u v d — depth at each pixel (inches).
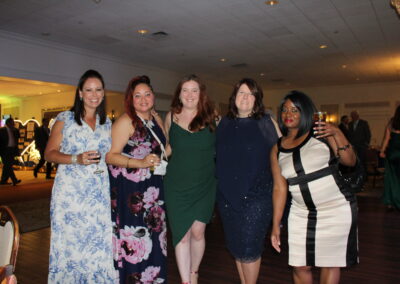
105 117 94.0
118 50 391.5
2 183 358.0
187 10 267.0
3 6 259.1
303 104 79.7
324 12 274.8
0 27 308.5
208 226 188.2
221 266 130.6
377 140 634.2
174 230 101.2
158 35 331.3
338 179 78.2
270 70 509.7
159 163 89.0
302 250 81.4
